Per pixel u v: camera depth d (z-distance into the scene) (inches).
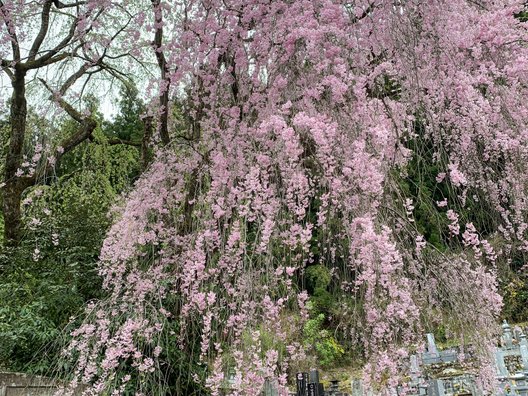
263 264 109.0
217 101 143.8
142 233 137.2
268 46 123.4
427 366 144.9
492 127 136.3
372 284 98.4
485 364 106.4
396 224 110.5
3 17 169.5
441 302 115.8
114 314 126.4
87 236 199.0
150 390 135.2
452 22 119.1
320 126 95.3
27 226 205.5
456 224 115.6
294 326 114.3
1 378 135.0
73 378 124.8
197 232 120.1
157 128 176.9
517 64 120.1
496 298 109.8
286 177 109.3
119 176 284.5
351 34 108.5
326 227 125.6
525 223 139.3
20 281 182.5
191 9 149.6
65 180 269.4
